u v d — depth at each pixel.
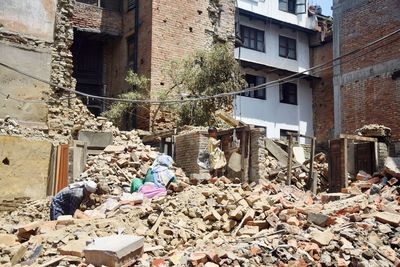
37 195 12.40
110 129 15.81
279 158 14.34
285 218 7.60
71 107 16.53
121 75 21.64
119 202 8.83
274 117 27.78
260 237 6.83
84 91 21.98
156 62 19.33
